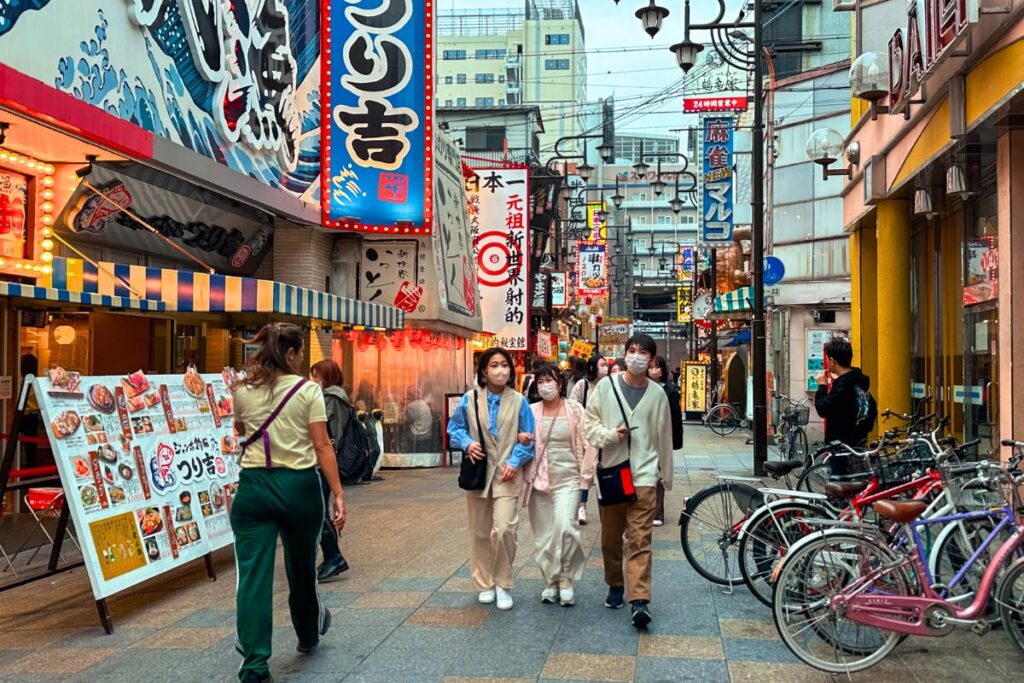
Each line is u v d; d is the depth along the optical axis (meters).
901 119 11.17
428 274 16.20
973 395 10.69
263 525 4.82
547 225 32.56
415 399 16.33
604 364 10.48
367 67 14.92
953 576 5.12
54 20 8.45
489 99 91.88
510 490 6.29
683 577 7.18
